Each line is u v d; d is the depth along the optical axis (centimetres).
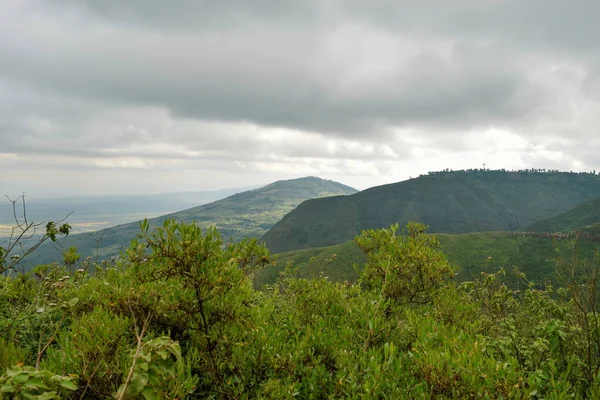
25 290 743
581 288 539
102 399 388
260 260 529
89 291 611
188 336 539
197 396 493
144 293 490
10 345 450
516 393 399
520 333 688
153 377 254
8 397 219
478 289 1014
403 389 456
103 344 411
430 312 766
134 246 468
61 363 394
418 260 857
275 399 468
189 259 452
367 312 676
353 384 471
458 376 421
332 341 601
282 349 575
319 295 811
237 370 500
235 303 498
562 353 552
